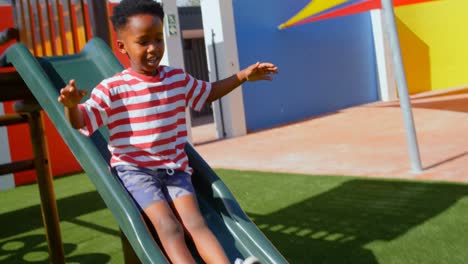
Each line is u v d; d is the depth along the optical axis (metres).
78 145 2.45
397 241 3.54
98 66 3.10
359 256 3.33
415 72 14.84
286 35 12.51
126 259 3.06
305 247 3.64
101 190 2.30
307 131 10.31
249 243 2.34
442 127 8.42
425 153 6.49
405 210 4.23
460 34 15.16
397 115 10.88
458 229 3.63
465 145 6.67
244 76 2.53
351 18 14.02
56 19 3.54
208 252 2.19
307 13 10.58
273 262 2.23
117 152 2.34
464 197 4.38
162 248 2.26
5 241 4.85
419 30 14.77
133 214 2.14
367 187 5.16
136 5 2.22
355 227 3.96
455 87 14.93
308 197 5.06
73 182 7.88
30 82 2.76
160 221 2.19
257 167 7.11
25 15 3.85
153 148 2.29
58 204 6.31
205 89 2.48
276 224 4.29
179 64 9.87
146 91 2.29
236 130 11.05
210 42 11.09
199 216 2.31
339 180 5.62
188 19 15.62
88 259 4.00
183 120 2.45
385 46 14.24
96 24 3.31
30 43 3.82
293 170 6.56
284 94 12.47
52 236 3.76
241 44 11.66
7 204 6.80
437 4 14.88
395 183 5.17
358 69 14.22
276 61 12.31
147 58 2.25
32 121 3.68
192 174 2.66
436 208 4.17
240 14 11.65
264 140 9.84
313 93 13.13
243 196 5.46
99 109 2.19
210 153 9.12
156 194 2.25
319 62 13.26
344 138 8.69
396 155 6.64
